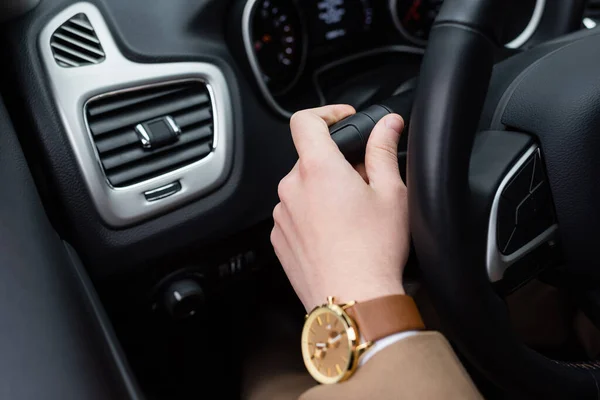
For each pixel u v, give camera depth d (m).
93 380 0.66
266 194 1.02
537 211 0.63
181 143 0.92
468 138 0.49
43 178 0.85
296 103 1.16
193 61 0.92
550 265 0.68
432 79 0.48
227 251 1.04
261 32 1.10
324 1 1.16
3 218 0.71
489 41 0.48
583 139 0.62
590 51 0.66
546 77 0.65
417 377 0.46
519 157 0.62
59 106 0.84
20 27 0.83
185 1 0.91
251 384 1.04
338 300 0.49
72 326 0.68
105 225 0.89
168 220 0.93
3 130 0.78
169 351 1.18
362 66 1.27
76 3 0.86
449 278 0.50
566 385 0.58
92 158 0.86
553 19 1.17
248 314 1.20
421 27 1.27
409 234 0.53
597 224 0.65
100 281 0.94
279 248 0.57
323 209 0.51
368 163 0.55
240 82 0.97
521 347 0.56
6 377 0.61
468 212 0.50
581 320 1.00
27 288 0.68
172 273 1.00
